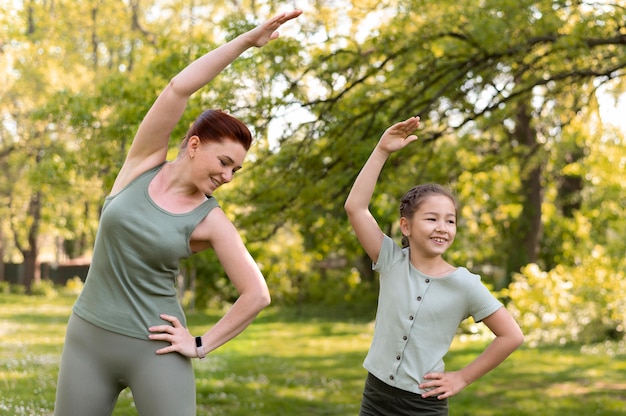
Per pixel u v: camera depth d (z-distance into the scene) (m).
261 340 16.00
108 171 9.48
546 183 20.34
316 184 7.95
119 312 2.93
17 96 24.34
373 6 7.89
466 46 7.92
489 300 3.28
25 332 14.71
